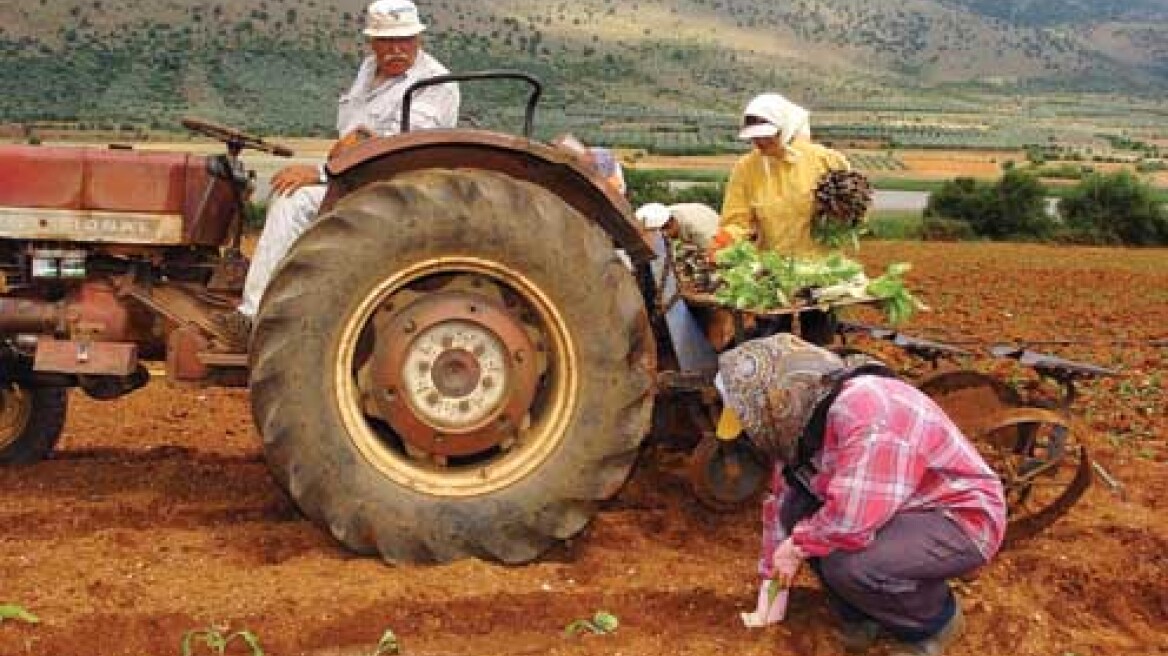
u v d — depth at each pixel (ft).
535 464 19.92
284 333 19.34
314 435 19.43
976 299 60.95
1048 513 21.61
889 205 194.39
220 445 27.68
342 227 19.42
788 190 24.13
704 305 21.97
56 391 24.85
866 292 21.63
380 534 19.57
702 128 570.46
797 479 17.44
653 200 126.00
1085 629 19.21
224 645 17.07
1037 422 21.08
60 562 19.53
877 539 17.01
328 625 17.66
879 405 16.55
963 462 16.97
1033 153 469.16
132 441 27.89
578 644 17.66
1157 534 22.39
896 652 17.85
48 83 649.61
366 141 19.51
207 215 22.27
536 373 20.01
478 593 18.69
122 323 22.26
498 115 326.24
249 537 20.77
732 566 20.57
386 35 22.17
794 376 16.81
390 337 19.61
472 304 19.76
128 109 572.10
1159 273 80.53
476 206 19.56
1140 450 28.86
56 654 16.89
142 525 21.53
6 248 22.65
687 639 17.93
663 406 22.40
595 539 21.34
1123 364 40.29
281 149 22.82
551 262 19.66
